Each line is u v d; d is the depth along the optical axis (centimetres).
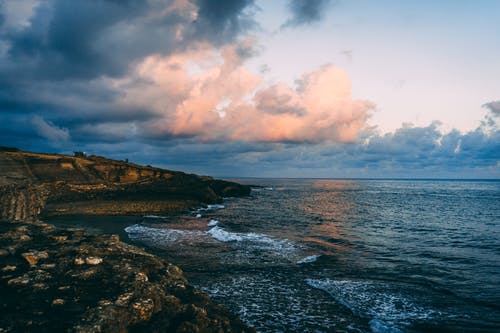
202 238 2364
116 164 5431
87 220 3033
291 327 988
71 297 751
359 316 1084
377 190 13038
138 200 4441
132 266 982
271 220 3675
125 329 692
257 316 1058
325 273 1577
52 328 621
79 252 1021
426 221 3894
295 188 14225
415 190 13312
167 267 1108
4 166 4316
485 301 1238
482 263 1866
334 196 8838
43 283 801
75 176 4762
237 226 3128
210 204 5497
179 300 868
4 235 1137
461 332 984
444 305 1194
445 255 2067
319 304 1174
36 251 966
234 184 8238
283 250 2061
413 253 2112
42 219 2920
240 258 1814
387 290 1343
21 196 2753
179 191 5409
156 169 5712
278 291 1297
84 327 618
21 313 667
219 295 1232
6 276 817
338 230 3069
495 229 3319
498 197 8794
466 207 5856
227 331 763
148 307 752
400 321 1052
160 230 2661
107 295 775
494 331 992
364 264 1780
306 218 3941
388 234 2902
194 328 724
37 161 4772
